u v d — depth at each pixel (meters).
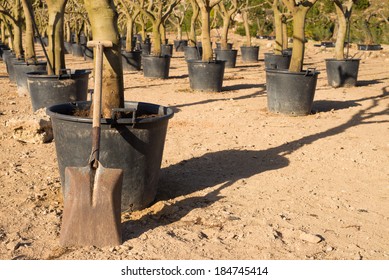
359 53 21.59
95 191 3.24
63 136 3.77
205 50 10.59
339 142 6.20
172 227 3.58
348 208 4.04
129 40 15.47
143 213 3.87
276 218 3.78
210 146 5.92
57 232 3.44
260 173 4.91
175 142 6.07
